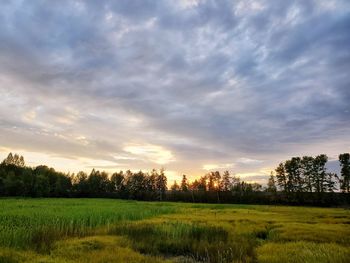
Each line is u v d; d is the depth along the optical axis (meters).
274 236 23.92
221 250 17.64
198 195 130.38
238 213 51.03
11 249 15.41
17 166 143.25
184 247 19.58
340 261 14.42
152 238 21.02
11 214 34.72
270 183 124.62
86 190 141.38
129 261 14.23
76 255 15.16
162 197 137.50
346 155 110.38
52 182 138.62
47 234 19.73
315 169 116.19
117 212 40.19
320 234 24.39
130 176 154.88
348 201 106.81
